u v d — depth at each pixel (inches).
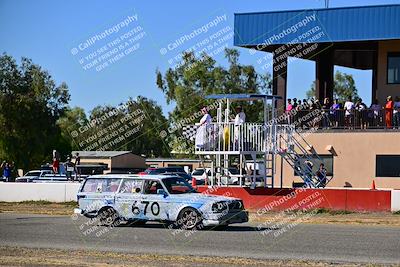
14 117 2960.1
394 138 1515.7
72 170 2055.9
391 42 1637.6
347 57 1877.5
